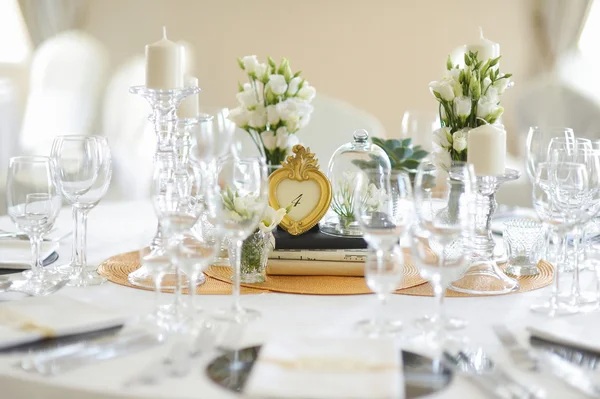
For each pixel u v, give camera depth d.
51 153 1.78
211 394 1.13
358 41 5.52
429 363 1.27
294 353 1.21
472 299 1.67
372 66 5.54
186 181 1.87
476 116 1.90
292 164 1.90
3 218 2.48
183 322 1.43
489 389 1.13
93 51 5.58
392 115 5.57
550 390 1.15
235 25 5.58
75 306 1.46
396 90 5.55
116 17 5.61
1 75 5.49
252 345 1.34
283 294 1.70
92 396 1.14
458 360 1.27
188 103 2.13
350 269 1.85
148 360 1.26
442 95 1.90
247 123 2.08
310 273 1.86
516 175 1.84
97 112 5.57
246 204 1.45
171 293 1.69
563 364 1.24
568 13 5.27
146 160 4.98
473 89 1.88
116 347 1.30
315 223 1.89
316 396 1.08
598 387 1.14
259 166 1.46
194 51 5.63
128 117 5.43
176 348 1.30
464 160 1.90
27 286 1.69
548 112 5.01
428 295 1.70
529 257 1.91
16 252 1.98
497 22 5.41
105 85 5.59
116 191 4.93
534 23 5.36
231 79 5.63
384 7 5.47
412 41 5.49
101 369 1.22
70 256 2.03
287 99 2.06
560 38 5.32
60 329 1.34
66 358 1.24
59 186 1.77
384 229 1.42
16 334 1.32
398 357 1.21
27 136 5.32
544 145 2.16
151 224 2.44
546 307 1.58
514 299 1.67
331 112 3.47
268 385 1.10
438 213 1.42
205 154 2.60
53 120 5.37
